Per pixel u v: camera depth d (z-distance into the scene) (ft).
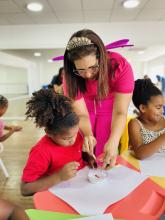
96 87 3.41
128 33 11.00
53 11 9.25
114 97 3.59
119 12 9.50
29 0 8.09
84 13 9.57
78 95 3.42
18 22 10.69
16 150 9.69
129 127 4.01
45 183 2.45
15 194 5.94
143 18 10.31
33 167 2.70
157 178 2.51
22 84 22.70
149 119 4.02
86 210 1.96
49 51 15.47
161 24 10.79
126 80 3.24
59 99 2.73
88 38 2.81
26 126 14.11
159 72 22.98
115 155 2.88
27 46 11.37
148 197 2.12
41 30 11.18
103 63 2.99
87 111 3.75
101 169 2.79
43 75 27.09
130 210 1.94
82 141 3.25
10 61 18.93
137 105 4.08
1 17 9.89
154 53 21.11
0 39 11.33
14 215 1.61
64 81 3.44
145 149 3.20
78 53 2.77
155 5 8.70
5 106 6.53
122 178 2.52
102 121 3.98
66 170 2.52
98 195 2.19
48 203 2.10
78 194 2.23
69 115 2.69
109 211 1.94
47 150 2.87
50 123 2.65
